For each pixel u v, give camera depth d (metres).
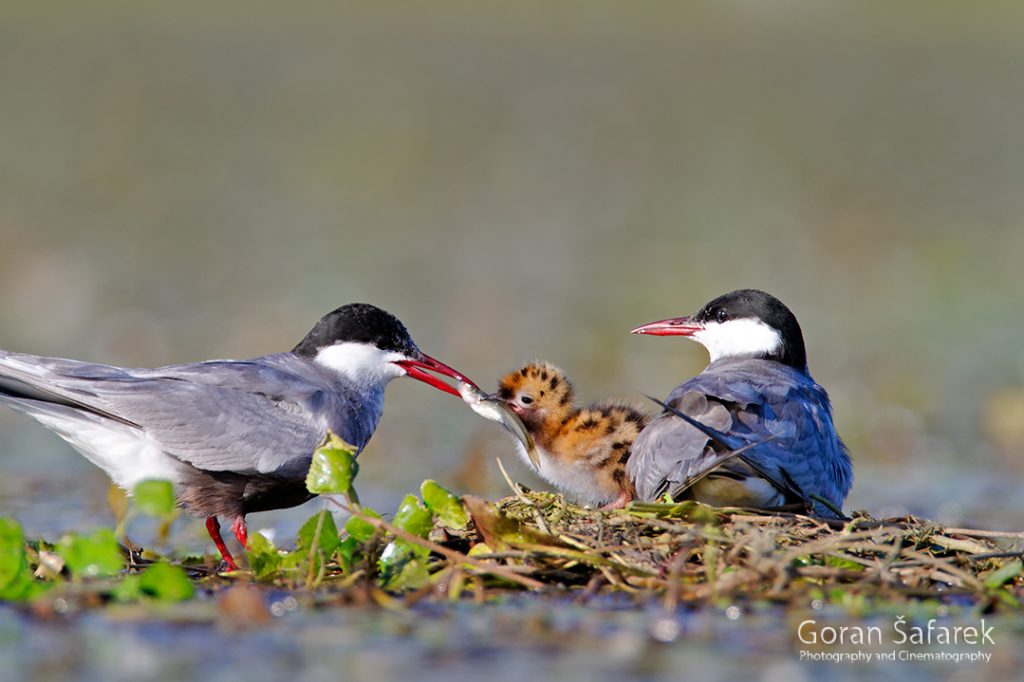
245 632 6.66
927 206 27.67
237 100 36.06
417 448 13.43
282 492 9.12
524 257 24.14
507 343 18.23
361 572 7.43
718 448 7.74
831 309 20.62
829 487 8.25
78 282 21.59
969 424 14.60
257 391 9.07
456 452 13.23
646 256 24.11
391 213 27.69
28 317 19.58
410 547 7.46
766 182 30.12
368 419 9.69
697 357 17.66
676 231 26.12
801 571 7.20
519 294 21.34
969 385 16.30
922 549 7.66
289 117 34.91
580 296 21.25
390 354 9.74
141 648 6.46
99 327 18.97
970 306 20.70
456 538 8.00
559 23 48.38
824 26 48.91
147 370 9.09
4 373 8.68
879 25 49.38
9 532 7.25
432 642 6.52
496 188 29.91
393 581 7.34
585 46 45.38
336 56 41.47
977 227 25.83
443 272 22.89
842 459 8.59
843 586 7.11
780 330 9.36
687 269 23.05
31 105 34.31
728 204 28.30
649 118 36.41
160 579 7.18
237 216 26.95
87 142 31.48
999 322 19.66
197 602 7.14
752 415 7.95
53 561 7.54
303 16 46.94
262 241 25.05
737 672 6.20
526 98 37.62
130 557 8.36
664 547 7.48
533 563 7.46
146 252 23.84
